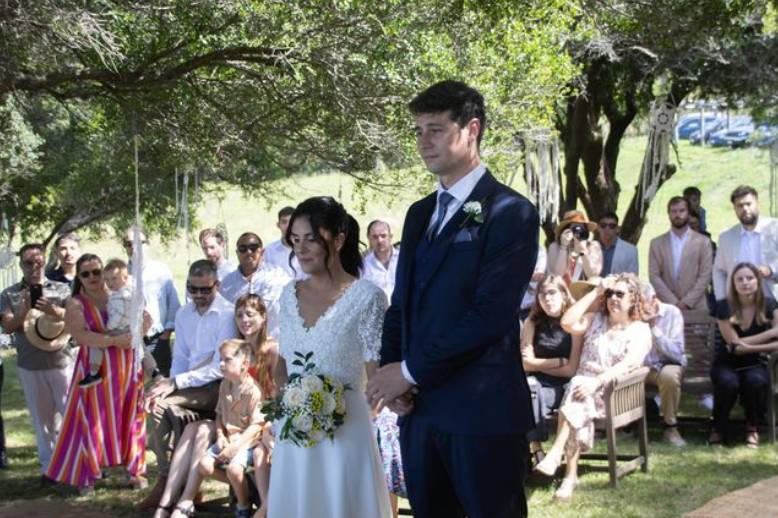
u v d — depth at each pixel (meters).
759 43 11.77
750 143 19.42
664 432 7.72
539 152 11.97
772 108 13.18
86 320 6.66
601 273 9.67
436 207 3.43
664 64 11.73
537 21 9.18
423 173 8.00
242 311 5.93
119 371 6.71
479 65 8.30
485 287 3.19
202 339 6.35
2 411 10.23
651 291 7.69
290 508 4.29
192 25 6.98
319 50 6.91
